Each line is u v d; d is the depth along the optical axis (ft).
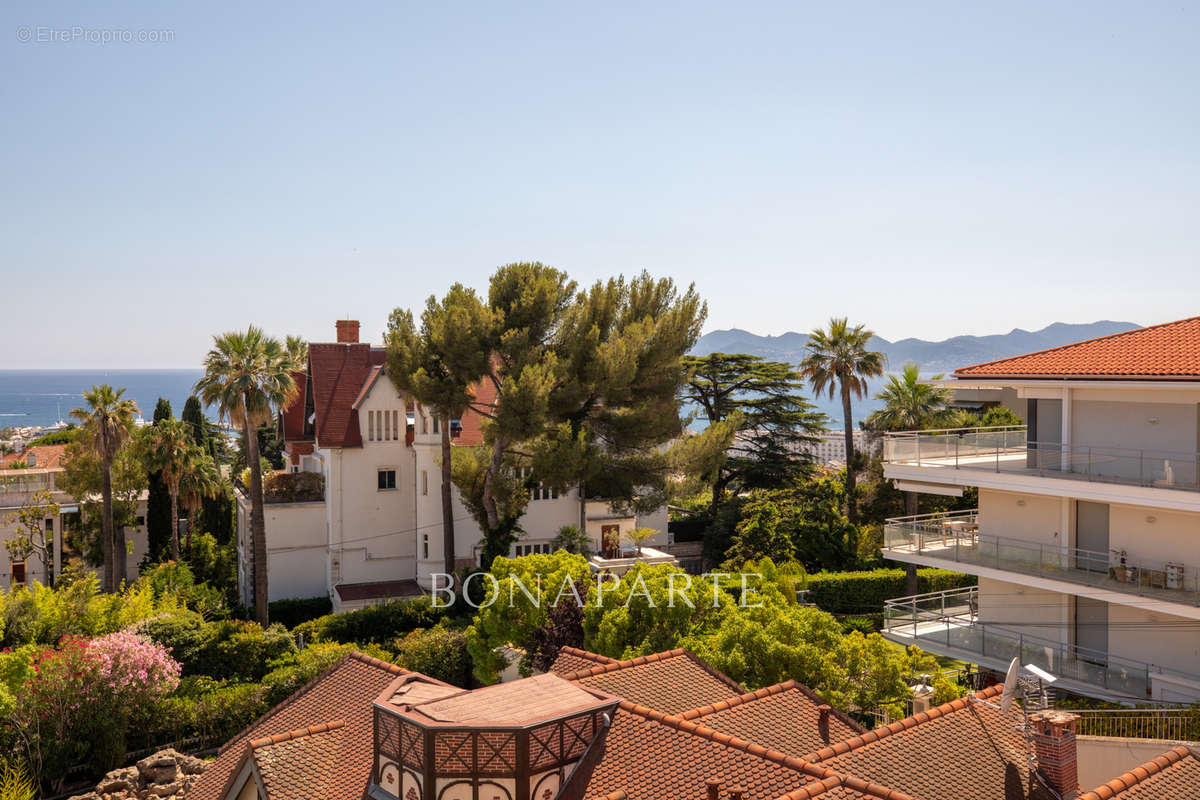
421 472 152.97
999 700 50.21
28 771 82.58
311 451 174.70
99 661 88.84
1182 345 84.53
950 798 41.50
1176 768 40.24
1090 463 86.48
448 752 41.78
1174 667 82.58
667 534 175.83
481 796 41.73
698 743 44.04
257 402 133.59
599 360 136.46
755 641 70.49
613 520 161.07
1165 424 82.28
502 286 143.54
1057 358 91.40
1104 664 85.76
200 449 179.42
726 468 196.85
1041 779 44.24
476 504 148.97
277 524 154.81
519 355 136.56
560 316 145.69
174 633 112.06
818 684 70.33
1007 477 89.20
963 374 94.43
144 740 92.89
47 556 168.35
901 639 98.94
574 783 43.47
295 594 156.15
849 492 173.78
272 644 114.73
